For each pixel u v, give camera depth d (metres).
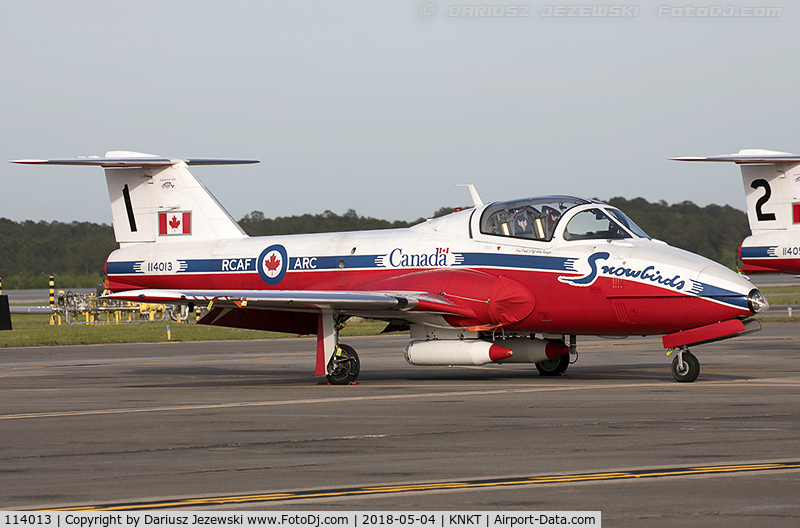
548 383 59.69
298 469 30.72
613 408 45.06
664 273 57.28
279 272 72.38
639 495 26.19
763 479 28.05
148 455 33.88
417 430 38.94
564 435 36.78
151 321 172.50
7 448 35.78
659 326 58.31
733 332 56.22
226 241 76.44
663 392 52.16
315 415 44.69
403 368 76.19
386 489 27.45
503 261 62.91
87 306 176.00
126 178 80.19
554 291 60.72
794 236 118.69
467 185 69.75
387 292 62.72
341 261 69.75
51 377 72.12
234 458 33.00
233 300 59.75
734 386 55.06
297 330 70.50
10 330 147.50
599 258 59.62
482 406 46.97
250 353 99.19
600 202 63.34
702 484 27.45
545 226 62.47
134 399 53.91
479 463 31.19
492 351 61.00
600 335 62.25
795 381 57.97
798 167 118.88
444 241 65.88
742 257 122.75
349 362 62.19
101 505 26.19
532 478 28.64
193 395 55.91
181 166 78.75
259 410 47.28
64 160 75.62
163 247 78.81
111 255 80.50
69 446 36.16
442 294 62.34
